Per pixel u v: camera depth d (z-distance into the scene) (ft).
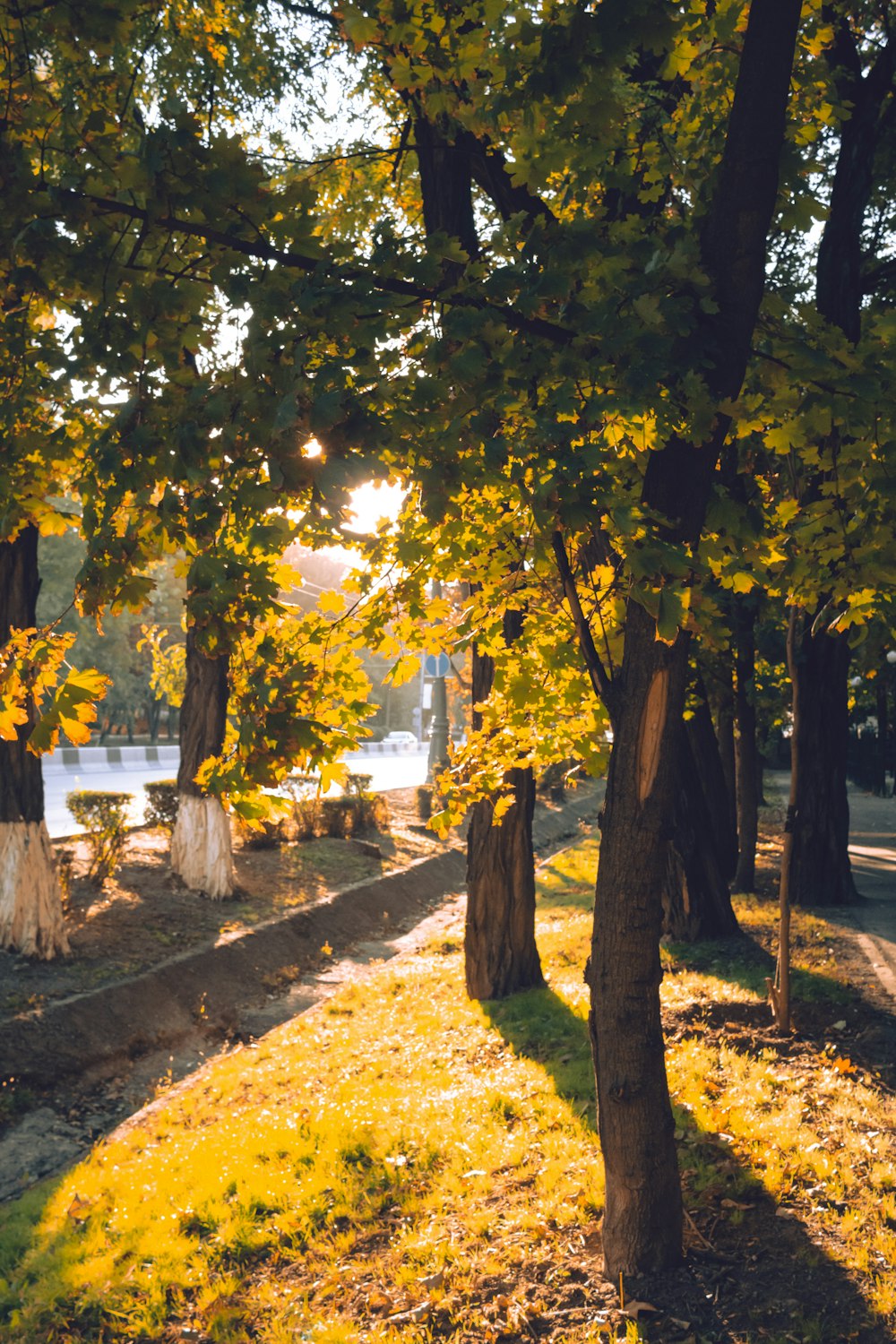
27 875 34.40
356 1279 15.39
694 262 10.99
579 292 11.15
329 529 9.48
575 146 13.33
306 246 10.82
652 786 13.38
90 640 145.38
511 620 25.68
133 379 10.39
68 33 12.55
